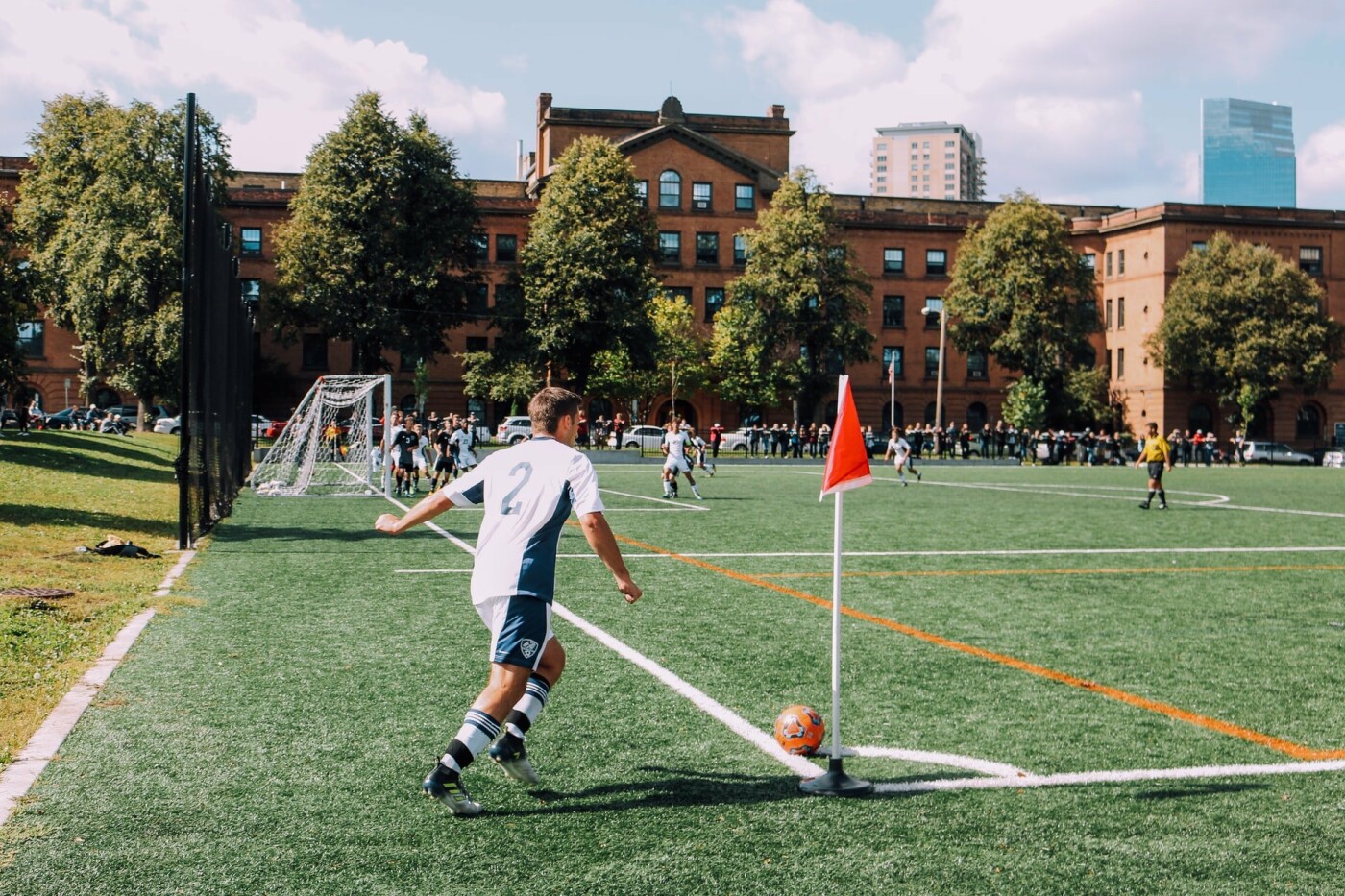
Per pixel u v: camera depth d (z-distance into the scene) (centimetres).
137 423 5791
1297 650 823
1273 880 395
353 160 5431
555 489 468
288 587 1104
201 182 1569
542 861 408
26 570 1103
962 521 1973
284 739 568
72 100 5538
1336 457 6353
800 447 5678
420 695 661
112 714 610
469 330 7156
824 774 495
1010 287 6644
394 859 410
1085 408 6831
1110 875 398
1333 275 7444
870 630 892
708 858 412
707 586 1137
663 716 617
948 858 414
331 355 6919
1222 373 6819
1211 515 2184
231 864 403
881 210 7856
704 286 7325
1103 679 722
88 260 4950
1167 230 7181
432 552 1412
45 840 425
